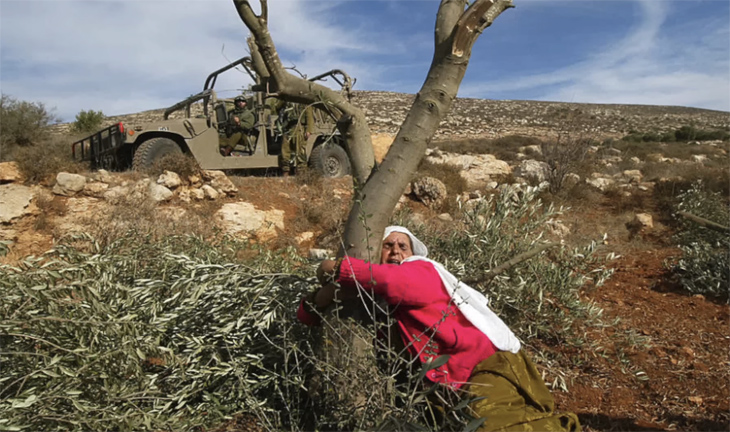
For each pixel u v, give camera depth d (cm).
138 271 383
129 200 838
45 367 241
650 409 353
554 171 1372
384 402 236
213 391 309
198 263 338
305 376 285
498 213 445
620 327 504
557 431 214
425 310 249
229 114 1055
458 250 441
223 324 309
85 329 267
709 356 439
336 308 256
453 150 2416
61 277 282
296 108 1063
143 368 329
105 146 1016
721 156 2472
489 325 254
